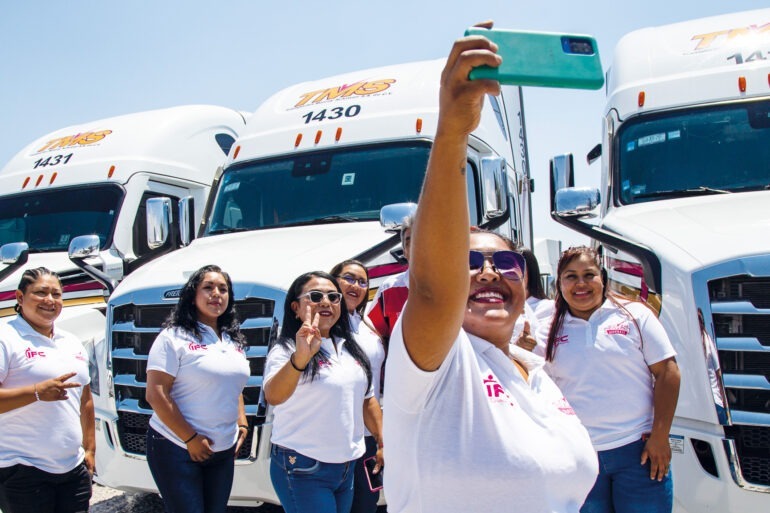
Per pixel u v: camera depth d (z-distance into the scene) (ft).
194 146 25.94
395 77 20.81
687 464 11.55
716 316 11.66
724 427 11.31
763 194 14.94
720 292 11.73
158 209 18.58
